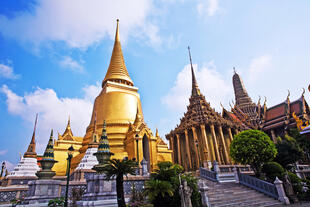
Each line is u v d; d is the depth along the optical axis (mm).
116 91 44812
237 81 86688
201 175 28188
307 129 15906
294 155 31812
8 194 18188
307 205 18625
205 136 47594
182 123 55438
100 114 42438
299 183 24031
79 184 18312
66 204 13469
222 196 20031
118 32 60844
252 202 19375
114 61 53750
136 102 45531
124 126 39719
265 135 27672
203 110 53469
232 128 53406
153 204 15734
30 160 27172
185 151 52312
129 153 34219
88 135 39219
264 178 26109
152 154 35531
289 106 59094
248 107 72938
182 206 14234
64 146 35656
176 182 16000
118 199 12906
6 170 36969
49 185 16219
